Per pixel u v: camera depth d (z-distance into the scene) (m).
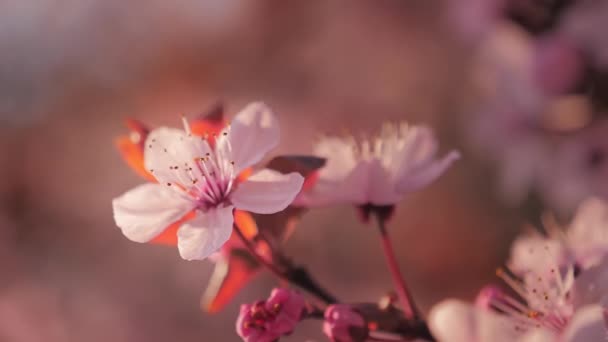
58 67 0.73
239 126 0.25
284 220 0.25
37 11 0.73
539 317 0.24
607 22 0.32
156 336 0.66
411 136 0.26
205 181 0.25
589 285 0.24
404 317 0.25
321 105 0.70
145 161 0.25
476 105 0.40
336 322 0.24
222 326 0.65
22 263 0.67
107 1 0.74
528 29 0.34
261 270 0.26
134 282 0.68
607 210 0.27
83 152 0.71
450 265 0.59
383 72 0.67
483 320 0.25
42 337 0.65
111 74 0.73
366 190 0.25
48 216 0.69
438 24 0.63
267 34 0.73
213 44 0.74
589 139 0.34
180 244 0.24
